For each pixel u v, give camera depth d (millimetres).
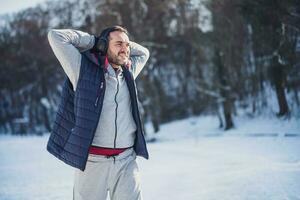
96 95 2920
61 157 2979
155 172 9523
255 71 23891
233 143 17781
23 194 7594
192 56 31406
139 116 3104
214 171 8453
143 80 32094
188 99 35500
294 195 5102
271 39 19906
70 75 2953
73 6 35125
